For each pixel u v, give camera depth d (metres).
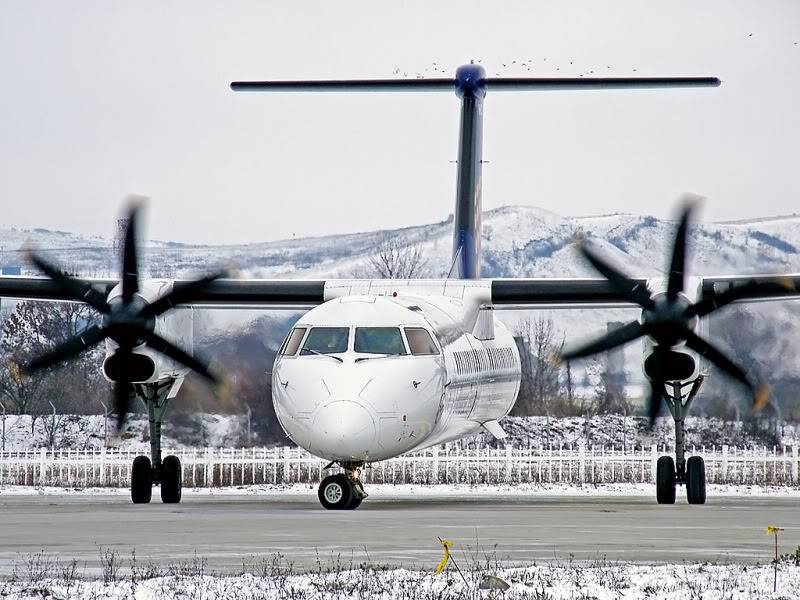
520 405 197.88
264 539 69.44
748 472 148.12
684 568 57.84
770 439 189.00
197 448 176.75
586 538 70.94
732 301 102.75
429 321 96.12
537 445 190.50
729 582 54.66
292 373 89.25
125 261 103.25
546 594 52.12
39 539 69.75
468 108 123.25
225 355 173.25
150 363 102.81
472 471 145.38
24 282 107.94
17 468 142.00
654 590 53.09
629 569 57.75
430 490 130.25
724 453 144.00
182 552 63.88
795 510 95.94
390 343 91.25
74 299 106.62
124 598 51.59
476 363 104.56
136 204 103.00
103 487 137.62
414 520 82.00
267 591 52.66
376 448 87.62
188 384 169.75
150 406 107.38
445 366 94.62
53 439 193.75
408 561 60.84
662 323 101.50
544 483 142.38
